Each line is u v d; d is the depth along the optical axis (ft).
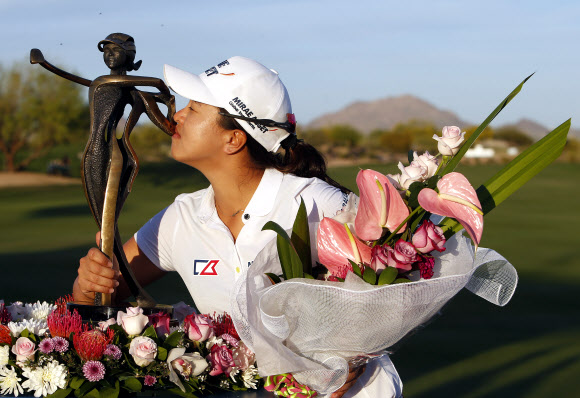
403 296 5.11
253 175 6.95
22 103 135.33
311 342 5.49
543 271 33.91
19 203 73.46
